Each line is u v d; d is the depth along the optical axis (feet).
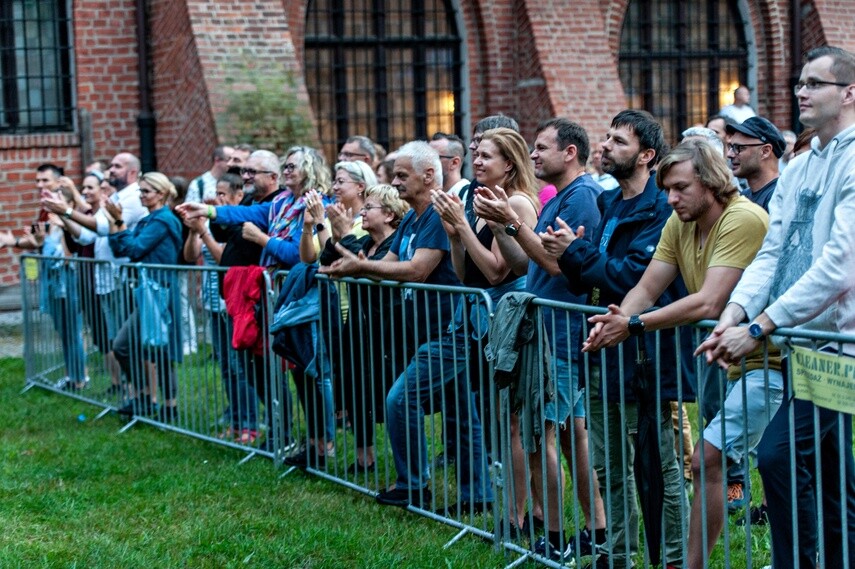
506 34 47.65
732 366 14.92
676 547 16.01
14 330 39.55
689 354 15.19
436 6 47.47
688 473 20.03
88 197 30.12
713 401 16.78
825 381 12.64
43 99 41.86
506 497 17.42
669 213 15.62
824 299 12.76
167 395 26.20
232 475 22.36
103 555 17.92
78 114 41.91
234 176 27.94
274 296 22.61
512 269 17.71
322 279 20.97
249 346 22.94
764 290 13.80
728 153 18.15
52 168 32.22
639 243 15.53
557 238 15.58
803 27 53.11
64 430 26.50
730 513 19.13
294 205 23.16
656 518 14.71
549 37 46.78
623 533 16.46
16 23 41.27
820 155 13.43
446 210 17.74
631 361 15.44
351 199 22.65
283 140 39.47
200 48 39.50
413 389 19.10
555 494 17.61
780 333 13.00
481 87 47.83
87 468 22.94
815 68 13.20
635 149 15.90
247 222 23.04
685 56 52.03
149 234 27.17
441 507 19.67
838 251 12.67
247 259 24.18
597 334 14.38
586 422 15.71
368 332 20.12
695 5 52.19
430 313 18.95
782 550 13.71
